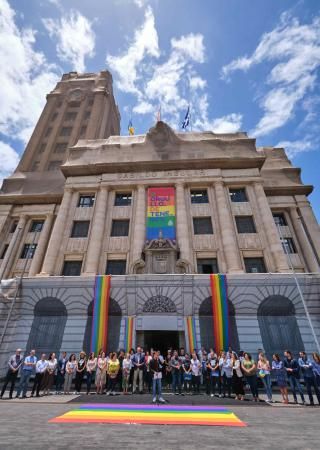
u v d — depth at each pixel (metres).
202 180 22.03
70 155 25.00
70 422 6.15
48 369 11.06
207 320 15.42
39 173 28.06
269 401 9.65
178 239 19.30
